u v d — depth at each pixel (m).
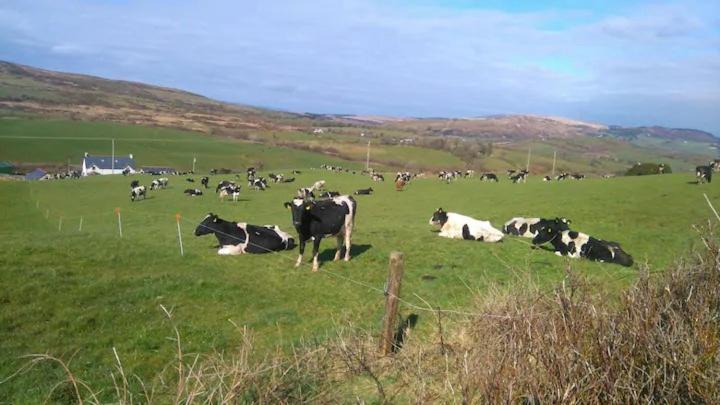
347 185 59.84
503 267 15.66
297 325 11.05
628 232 23.66
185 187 58.09
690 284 5.45
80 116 188.38
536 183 53.19
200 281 13.12
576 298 5.44
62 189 55.53
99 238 17.47
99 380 8.13
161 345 9.83
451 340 7.56
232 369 5.83
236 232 17.55
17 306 10.59
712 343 4.58
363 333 8.91
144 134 141.75
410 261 16.48
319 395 5.93
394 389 6.48
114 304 11.31
